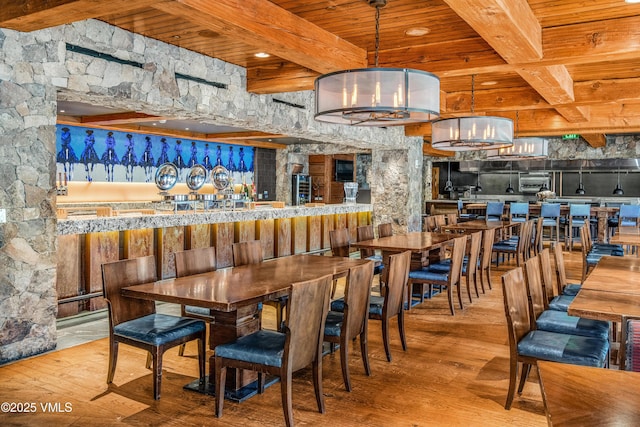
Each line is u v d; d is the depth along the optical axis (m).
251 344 3.07
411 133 10.72
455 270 5.59
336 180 15.43
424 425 3.01
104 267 3.51
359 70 3.38
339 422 3.04
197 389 3.49
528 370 3.45
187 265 4.06
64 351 4.30
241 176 13.56
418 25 4.54
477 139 5.75
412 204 11.41
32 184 4.07
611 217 11.97
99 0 3.17
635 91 6.44
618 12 4.08
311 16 4.32
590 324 3.44
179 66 5.45
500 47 4.10
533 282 3.63
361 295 3.64
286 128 7.23
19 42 3.96
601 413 1.51
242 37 3.96
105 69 4.69
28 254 4.07
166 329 3.43
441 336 4.80
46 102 4.17
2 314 3.93
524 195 15.57
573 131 9.60
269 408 3.24
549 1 3.85
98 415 3.12
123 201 10.75
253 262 4.65
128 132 10.77
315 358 3.14
